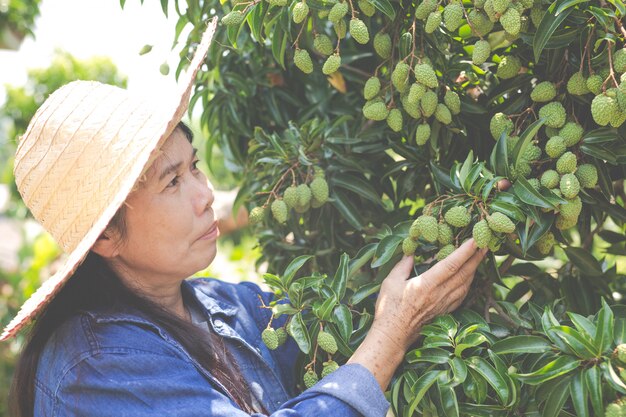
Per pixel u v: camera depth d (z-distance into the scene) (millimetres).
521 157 1423
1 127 6492
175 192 1397
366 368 1337
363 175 1885
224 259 3943
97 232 1277
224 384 1433
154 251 1404
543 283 1837
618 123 1322
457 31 1646
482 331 1440
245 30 1931
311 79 2059
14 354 4496
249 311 1699
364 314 1511
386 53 1589
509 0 1335
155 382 1303
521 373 1390
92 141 1359
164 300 1527
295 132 1838
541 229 1387
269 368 1571
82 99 1403
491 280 1558
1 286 4539
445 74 1591
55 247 4535
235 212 2133
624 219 1558
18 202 6148
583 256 1706
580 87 1385
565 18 1385
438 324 1399
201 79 2096
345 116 1812
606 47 1370
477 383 1334
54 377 1363
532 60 1556
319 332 1435
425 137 1546
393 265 1559
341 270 1539
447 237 1421
